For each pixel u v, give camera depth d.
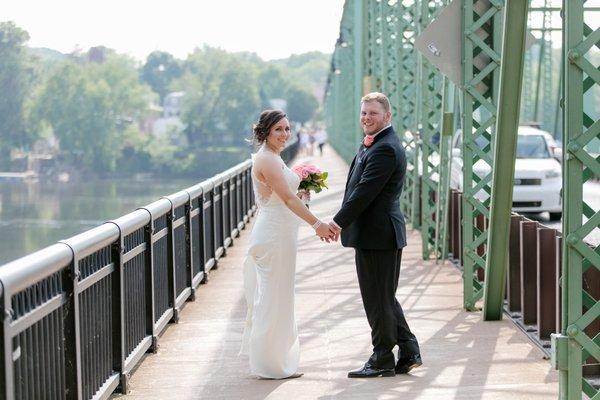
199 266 12.53
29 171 108.00
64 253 5.59
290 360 7.54
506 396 6.84
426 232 14.48
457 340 8.76
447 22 9.91
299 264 14.34
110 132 136.62
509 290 10.01
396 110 20.44
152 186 142.25
